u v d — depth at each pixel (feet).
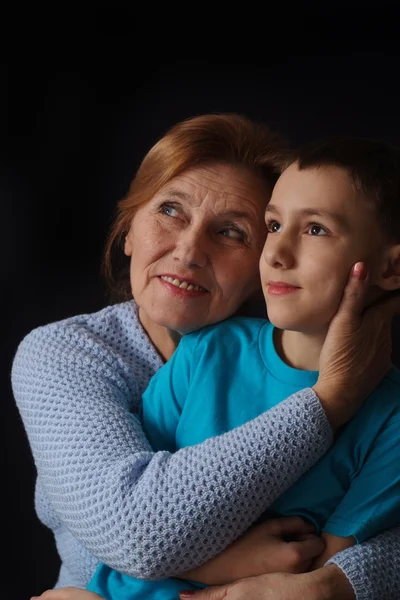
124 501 4.33
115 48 9.17
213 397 4.80
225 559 4.37
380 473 4.48
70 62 9.11
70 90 9.11
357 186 4.32
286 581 4.24
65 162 9.11
